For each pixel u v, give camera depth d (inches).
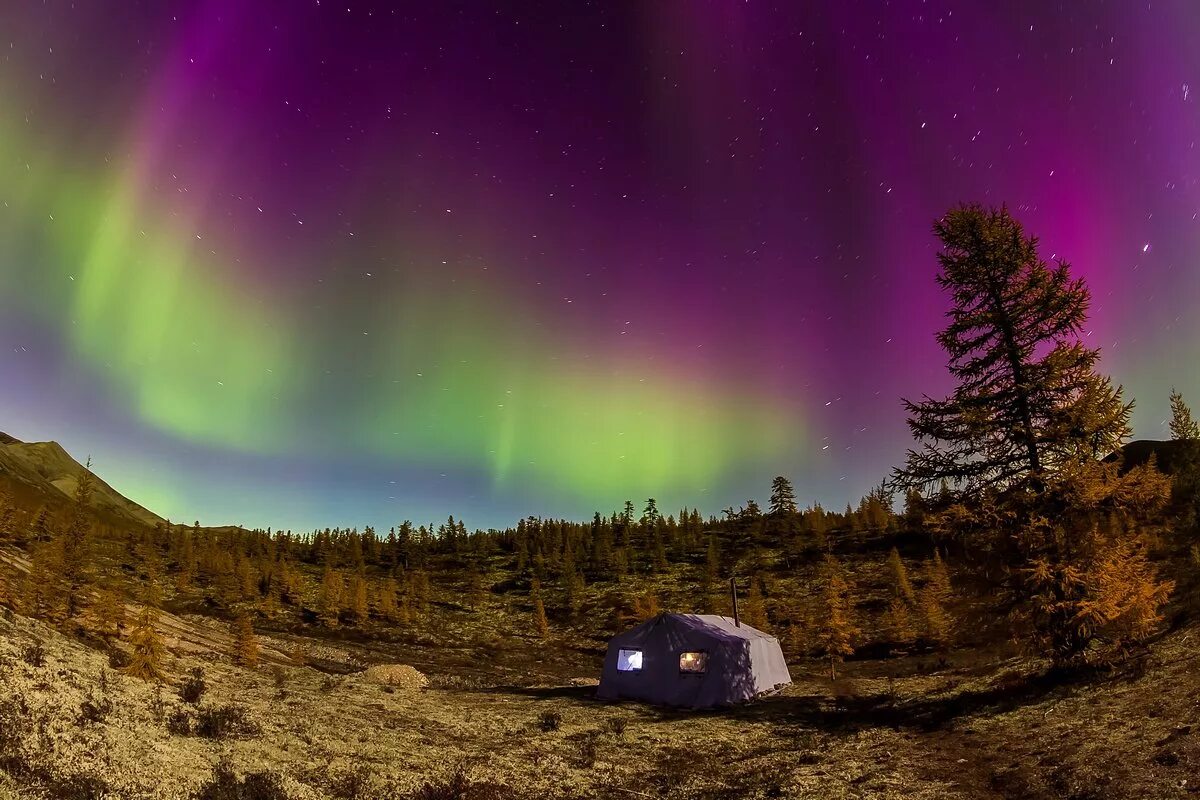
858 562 3636.8
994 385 840.3
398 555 5772.6
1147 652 711.7
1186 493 1584.6
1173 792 375.6
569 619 3518.7
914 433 865.5
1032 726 609.3
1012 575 764.0
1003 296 845.8
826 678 1630.2
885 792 487.5
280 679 1117.1
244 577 3614.7
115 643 1125.1
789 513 5012.3
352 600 3516.2
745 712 1024.2
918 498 855.1
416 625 3373.5
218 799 387.2
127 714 555.2
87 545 1584.6
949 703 815.1
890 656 2020.2
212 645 1588.3
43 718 460.1
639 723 936.9
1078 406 750.5
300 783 471.2
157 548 4763.8
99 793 353.4
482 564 5226.4
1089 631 714.2
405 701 1040.2
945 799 454.3
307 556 5713.6
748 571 3924.7
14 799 321.1
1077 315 796.0
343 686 1146.0
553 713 998.4
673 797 544.1
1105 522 750.5
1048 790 435.5
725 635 1264.8
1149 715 530.0
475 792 514.0
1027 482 779.4
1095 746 497.7
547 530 6018.7
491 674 1994.3
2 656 605.6
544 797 530.0
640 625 1256.2
